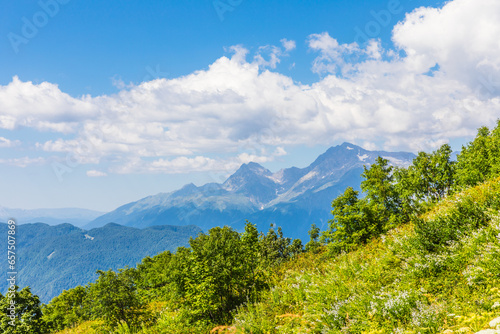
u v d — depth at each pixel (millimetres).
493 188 9406
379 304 6492
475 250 6723
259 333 8898
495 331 4043
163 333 14656
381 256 9805
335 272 10625
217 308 14648
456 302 5551
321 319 7508
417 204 15867
